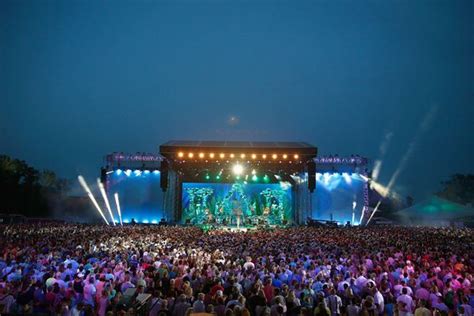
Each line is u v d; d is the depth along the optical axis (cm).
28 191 7862
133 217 6303
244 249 2383
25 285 1298
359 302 1241
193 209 6278
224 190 6328
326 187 6309
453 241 3130
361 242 2800
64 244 2547
